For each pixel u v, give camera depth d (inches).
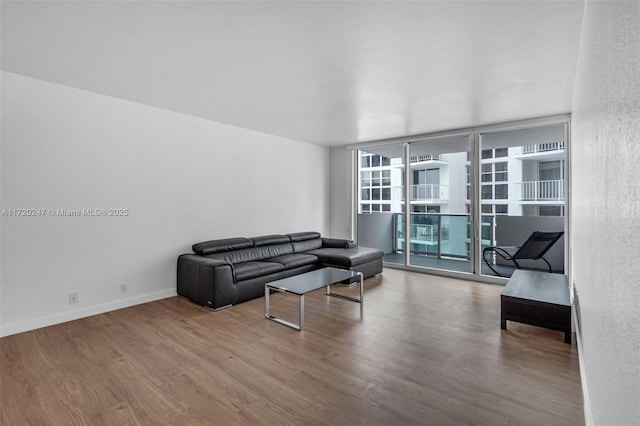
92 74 122.6
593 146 63.9
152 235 162.4
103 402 80.6
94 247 142.4
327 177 272.8
